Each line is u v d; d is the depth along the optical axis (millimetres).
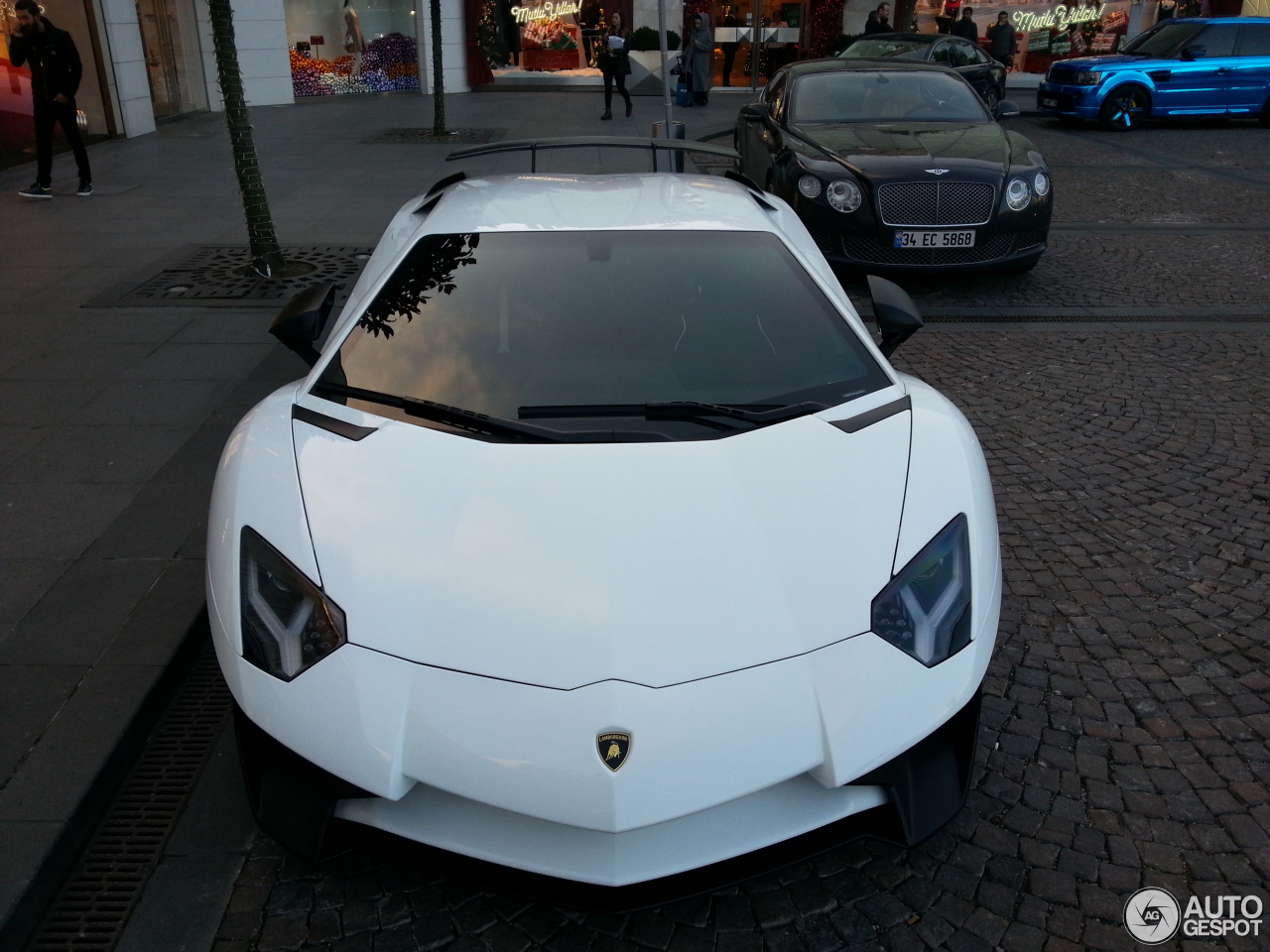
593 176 3805
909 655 2109
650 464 2377
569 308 2877
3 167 11578
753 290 2982
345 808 2084
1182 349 6344
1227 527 4141
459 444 2445
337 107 17859
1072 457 4797
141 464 4332
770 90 9438
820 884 2379
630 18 20578
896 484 2410
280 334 2979
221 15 6664
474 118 16422
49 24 9516
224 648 2166
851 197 7223
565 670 1959
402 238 3320
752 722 1947
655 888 2023
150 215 9234
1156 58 16297
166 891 2338
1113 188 11445
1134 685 3137
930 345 6418
